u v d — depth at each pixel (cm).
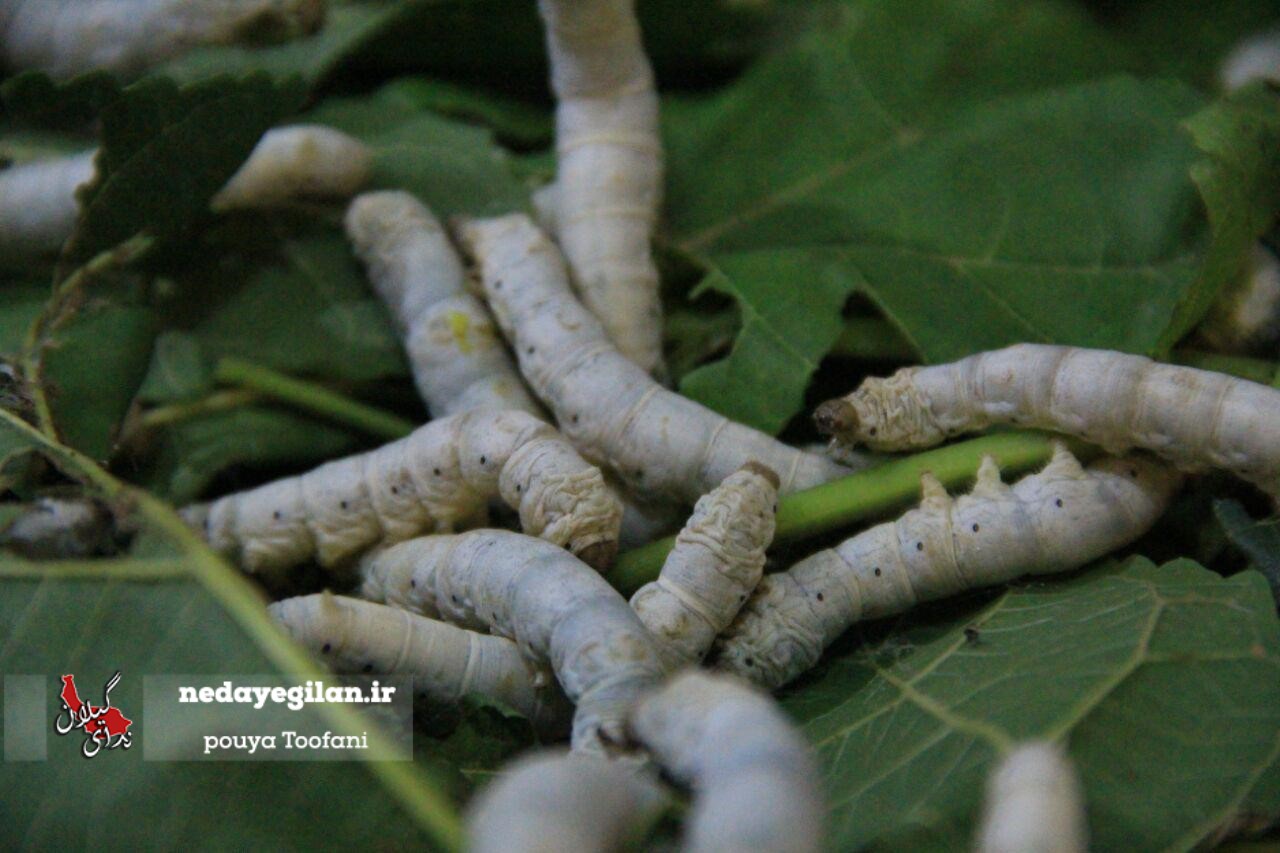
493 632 45
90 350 48
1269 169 48
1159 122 51
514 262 49
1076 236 50
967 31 54
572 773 40
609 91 50
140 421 49
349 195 52
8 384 47
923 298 49
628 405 47
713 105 54
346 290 51
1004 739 42
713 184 53
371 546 47
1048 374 45
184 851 42
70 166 50
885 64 54
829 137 53
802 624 45
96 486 44
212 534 47
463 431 46
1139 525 45
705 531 45
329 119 53
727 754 40
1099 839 42
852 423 46
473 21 53
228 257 51
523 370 48
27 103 47
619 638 43
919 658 45
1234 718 43
